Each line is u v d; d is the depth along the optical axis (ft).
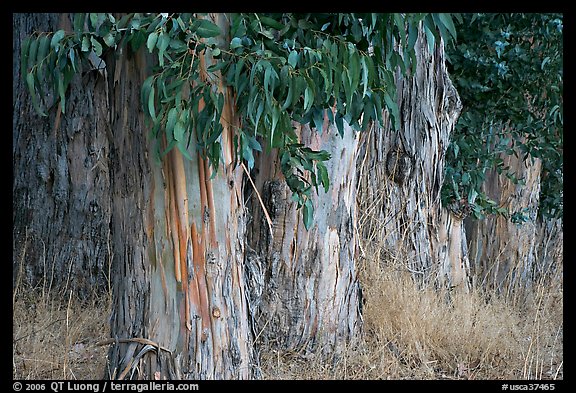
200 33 13.04
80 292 24.66
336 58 13.62
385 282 22.33
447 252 26.14
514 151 27.96
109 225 24.34
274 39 13.78
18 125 25.61
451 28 13.92
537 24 27.30
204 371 14.89
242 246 15.60
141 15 13.09
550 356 21.47
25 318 20.93
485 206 27.53
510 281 28.25
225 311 15.07
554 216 31.22
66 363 17.65
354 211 20.39
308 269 19.47
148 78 13.06
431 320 21.12
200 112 13.69
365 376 18.84
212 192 14.74
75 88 24.40
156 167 14.60
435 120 25.17
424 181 25.17
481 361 20.04
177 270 14.74
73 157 24.80
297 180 16.28
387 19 14.14
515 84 27.63
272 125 13.00
